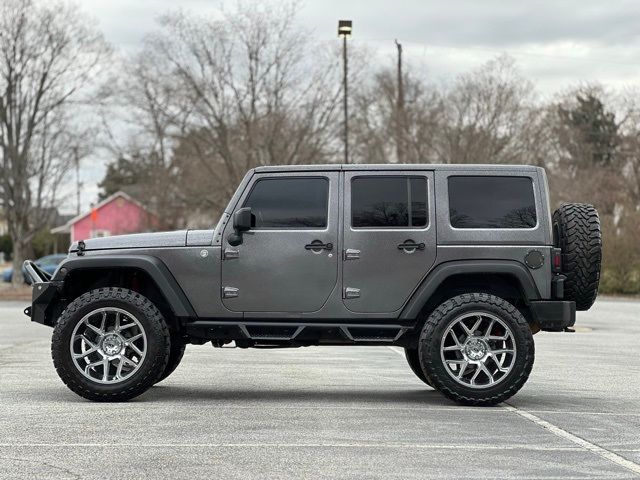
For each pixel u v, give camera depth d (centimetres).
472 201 967
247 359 1445
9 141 4453
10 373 1212
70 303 983
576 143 6322
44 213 4709
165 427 803
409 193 970
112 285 1034
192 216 5097
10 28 4325
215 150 4406
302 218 973
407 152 4562
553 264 958
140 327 952
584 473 641
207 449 711
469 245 959
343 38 4066
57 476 624
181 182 4744
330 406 930
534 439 761
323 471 640
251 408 912
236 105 4300
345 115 4069
